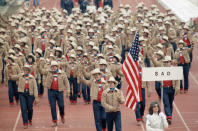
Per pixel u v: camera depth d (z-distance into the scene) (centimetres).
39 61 4569
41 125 4422
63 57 4991
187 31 6247
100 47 6625
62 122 4422
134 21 7881
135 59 3762
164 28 6481
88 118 4612
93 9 8356
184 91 5509
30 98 4284
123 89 5697
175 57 5431
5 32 6969
